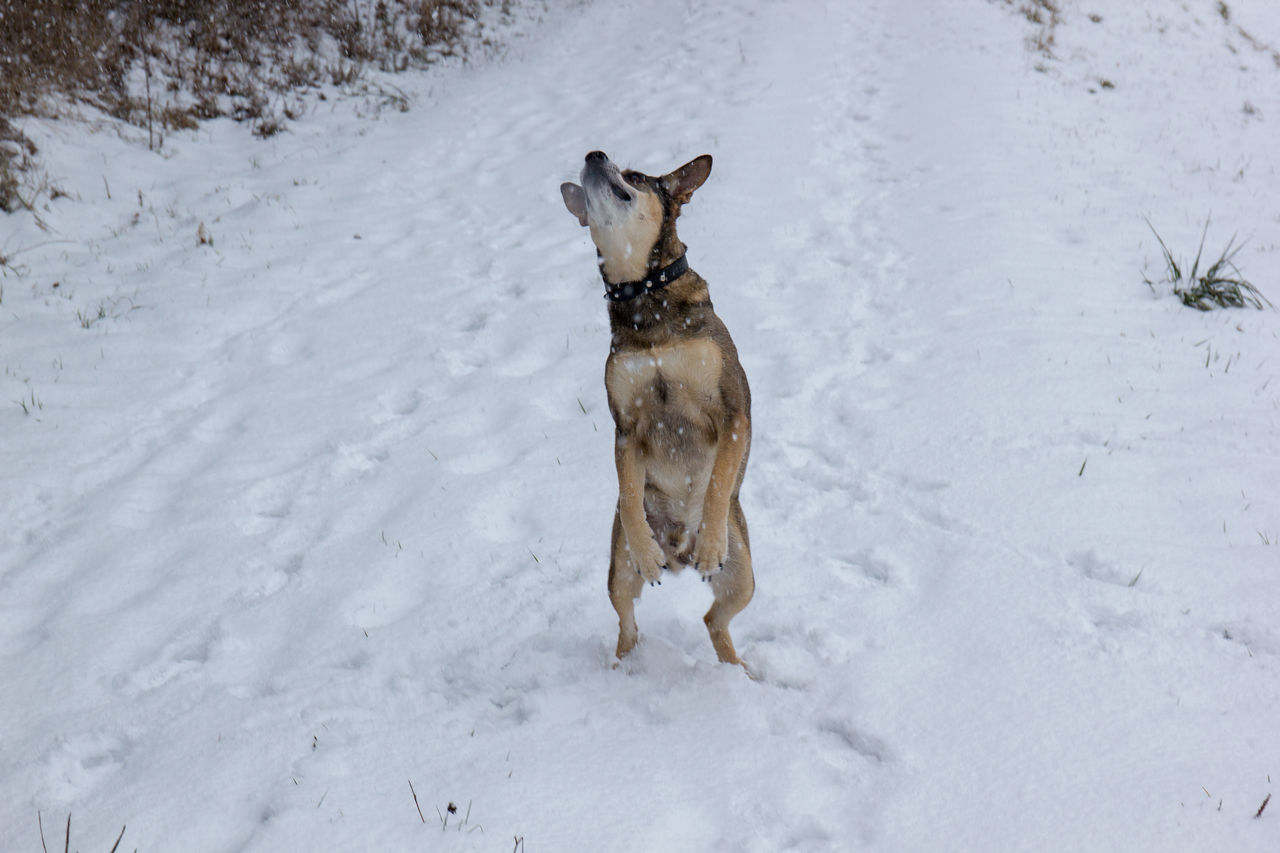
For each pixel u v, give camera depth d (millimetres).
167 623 4465
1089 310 6988
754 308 7320
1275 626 3945
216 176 10320
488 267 8398
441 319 7496
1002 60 13281
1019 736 3453
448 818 3170
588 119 11969
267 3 14109
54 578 4805
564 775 3367
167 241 8820
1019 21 15000
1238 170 10359
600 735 3580
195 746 3633
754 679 3951
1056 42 14570
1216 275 7473
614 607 4031
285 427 6129
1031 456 5293
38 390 6422
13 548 5066
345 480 5609
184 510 5312
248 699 3926
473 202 9875
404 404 6445
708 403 3785
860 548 4750
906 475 5281
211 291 7895
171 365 6887
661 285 3740
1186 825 3023
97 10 12336
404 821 3172
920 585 4430
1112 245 8133
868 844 3062
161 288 7898
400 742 3588
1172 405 5730
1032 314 6910
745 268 7922
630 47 14820
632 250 3709
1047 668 3781
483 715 3777
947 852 3006
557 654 4152
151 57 12320
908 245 8242
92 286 7902
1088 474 5098
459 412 6246
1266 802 3006
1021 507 4883
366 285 8125
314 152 11219
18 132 9688
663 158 10398
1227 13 17688
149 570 4863
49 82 10750
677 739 3547
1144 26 16078
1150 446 5336
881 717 3600
